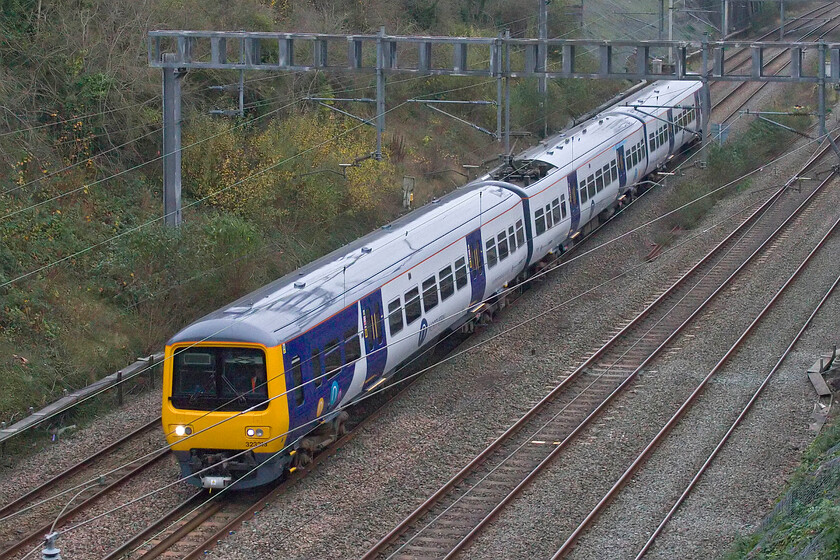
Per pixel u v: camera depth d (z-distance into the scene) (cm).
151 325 3128
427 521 2005
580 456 2322
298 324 2217
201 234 3312
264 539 1919
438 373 2931
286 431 2142
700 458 2284
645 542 1870
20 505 2117
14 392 2662
